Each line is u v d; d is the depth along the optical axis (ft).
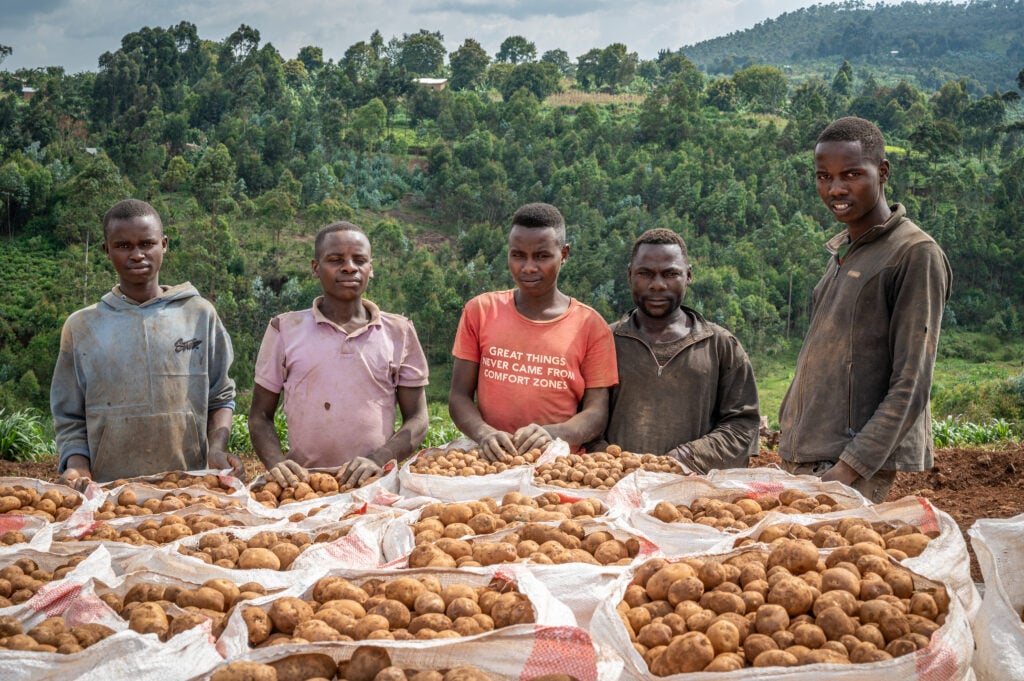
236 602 7.59
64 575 7.99
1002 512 22.04
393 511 9.93
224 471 12.14
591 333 13.03
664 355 12.93
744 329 272.72
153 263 12.74
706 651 6.26
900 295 10.76
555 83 638.53
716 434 12.71
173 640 6.30
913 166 383.04
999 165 443.32
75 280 250.78
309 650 6.25
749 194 367.04
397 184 414.62
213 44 588.09
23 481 11.39
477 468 11.58
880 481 11.45
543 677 6.09
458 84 653.30
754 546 7.98
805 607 6.94
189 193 346.13
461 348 13.39
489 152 430.61
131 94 449.89
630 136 468.34
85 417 12.90
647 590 7.46
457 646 6.24
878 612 6.75
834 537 8.27
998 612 7.01
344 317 12.99
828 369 11.37
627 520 9.52
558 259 12.87
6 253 277.44
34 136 376.07
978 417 93.61
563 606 7.02
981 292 303.07
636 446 12.89
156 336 12.74
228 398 13.64
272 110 472.44
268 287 284.61
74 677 6.04
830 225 360.28
